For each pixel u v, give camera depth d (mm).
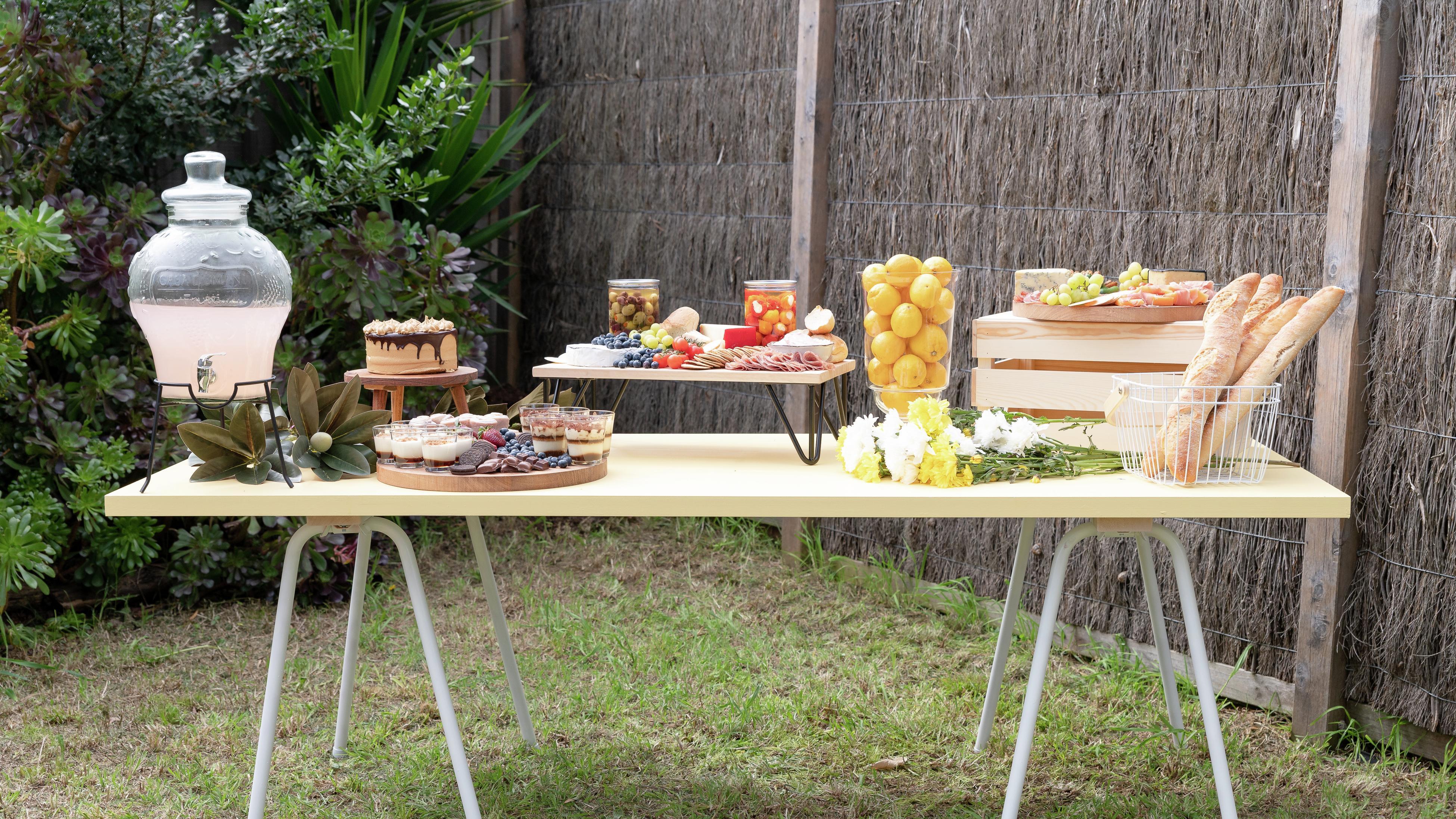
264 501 1874
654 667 3020
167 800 2373
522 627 3326
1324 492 1905
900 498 1895
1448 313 2428
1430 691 2529
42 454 3184
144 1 3494
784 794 2420
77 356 3344
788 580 3756
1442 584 2492
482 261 4449
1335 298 1952
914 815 2350
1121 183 2996
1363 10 2459
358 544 2436
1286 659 2801
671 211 4273
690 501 1908
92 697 2826
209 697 2840
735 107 4020
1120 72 2969
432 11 4426
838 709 2793
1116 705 2846
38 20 3051
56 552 3031
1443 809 2367
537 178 4746
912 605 3545
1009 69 3203
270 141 4258
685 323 2447
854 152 3623
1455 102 2385
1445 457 2463
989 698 2578
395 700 2848
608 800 2387
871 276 2240
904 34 3449
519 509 1885
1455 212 2398
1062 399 2279
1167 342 2207
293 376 2010
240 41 3832
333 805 2367
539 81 4688
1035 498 1887
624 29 4348
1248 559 2842
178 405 3295
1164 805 2371
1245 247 2779
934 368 2260
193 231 1953
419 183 3701
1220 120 2797
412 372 2188
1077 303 2270
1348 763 2586
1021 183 3209
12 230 2975
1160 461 1972
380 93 3951
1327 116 2615
